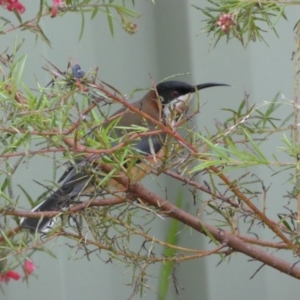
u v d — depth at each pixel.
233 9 4.21
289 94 7.34
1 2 4.47
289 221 6.00
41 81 6.95
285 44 7.32
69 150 3.56
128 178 3.92
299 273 4.14
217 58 7.36
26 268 4.77
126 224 4.04
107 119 3.64
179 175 4.07
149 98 6.97
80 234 3.91
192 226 4.11
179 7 7.30
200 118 7.25
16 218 4.60
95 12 4.79
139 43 7.36
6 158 3.51
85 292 7.23
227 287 7.43
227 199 3.98
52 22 7.02
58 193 4.61
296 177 3.68
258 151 3.60
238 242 4.10
